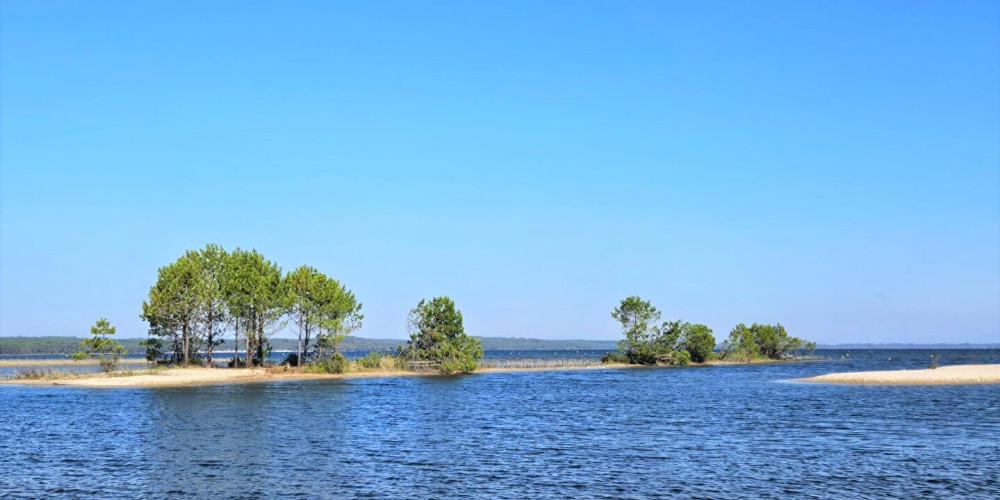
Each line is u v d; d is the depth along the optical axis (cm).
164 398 7612
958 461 4059
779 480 3619
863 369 15212
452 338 12875
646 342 16475
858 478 3647
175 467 3953
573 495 3334
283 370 11225
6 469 3897
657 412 6638
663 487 3488
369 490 3438
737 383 10431
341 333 11519
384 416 6212
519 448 4600
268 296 11050
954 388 8675
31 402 7162
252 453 4378
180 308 10581
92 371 11575
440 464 4059
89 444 4669
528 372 13750
